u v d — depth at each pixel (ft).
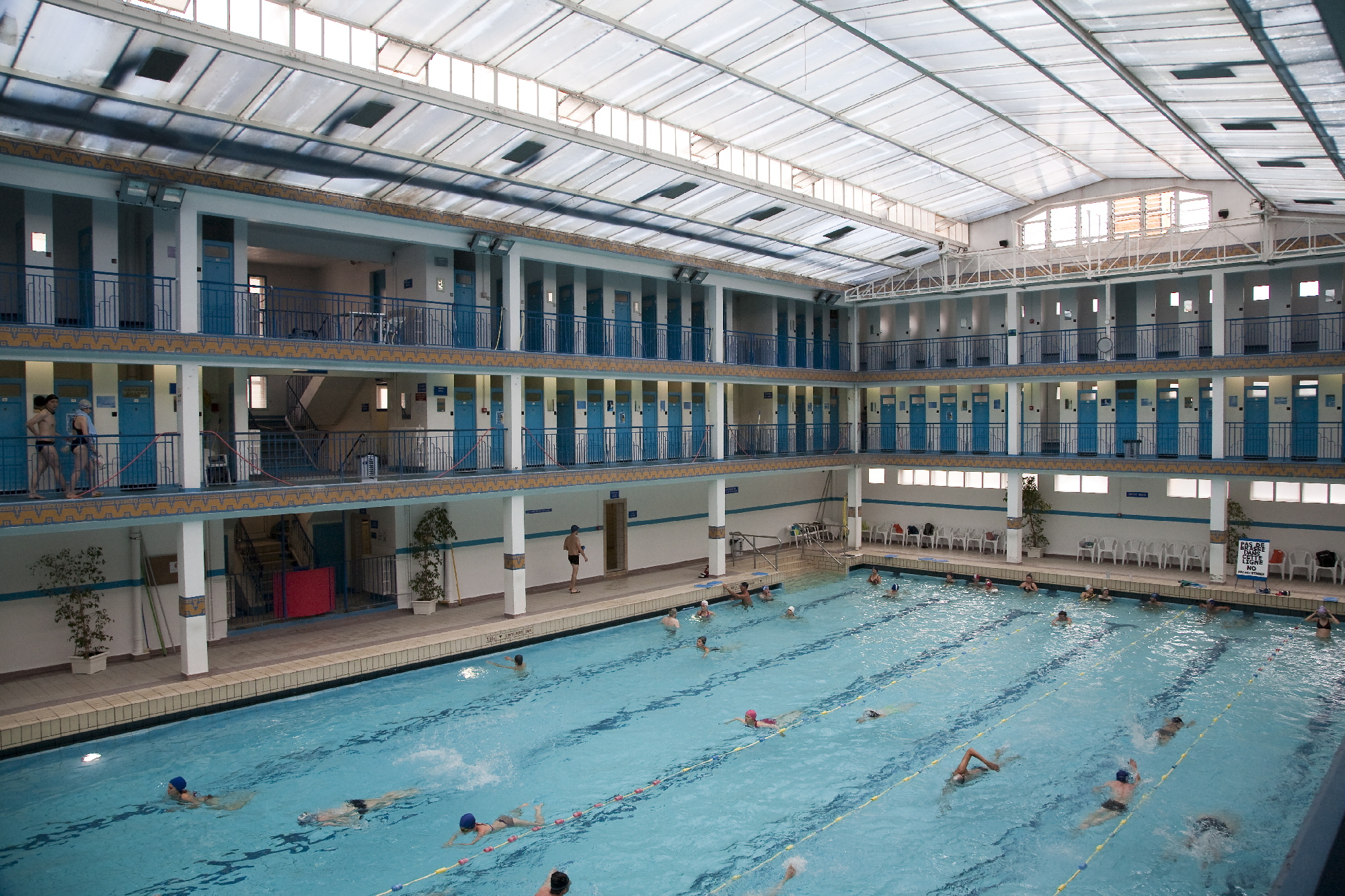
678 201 66.28
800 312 104.22
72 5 35.27
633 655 61.77
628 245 75.20
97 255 51.08
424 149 52.60
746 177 64.44
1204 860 33.96
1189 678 55.67
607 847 35.32
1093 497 91.81
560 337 79.20
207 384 64.54
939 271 96.02
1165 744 45.19
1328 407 78.02
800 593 82.69
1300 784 40.40
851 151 68.13
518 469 68.18
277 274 75.97
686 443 90.43
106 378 53.98
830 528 108.37
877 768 42.70
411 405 70.33
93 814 37.81
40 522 46.01
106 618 53.62
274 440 69.00
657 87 53.93
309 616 65.46
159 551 56.90
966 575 87.51
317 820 37.42
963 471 100.22
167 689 48.96
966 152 71.46
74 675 51.78
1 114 42.50
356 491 58.18
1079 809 38.24
